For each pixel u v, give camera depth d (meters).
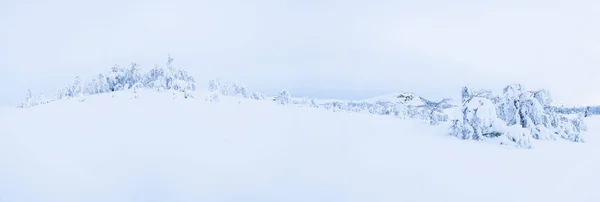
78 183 6.00
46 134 10.41
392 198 5.67
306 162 7.99
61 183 5.97
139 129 11.60
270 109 20.52
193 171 6.93
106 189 5.77
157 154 8.17
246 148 9.33
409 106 30.53
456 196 5.84
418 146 10.91
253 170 7.14
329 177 6.80
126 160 7.56
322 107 28.61
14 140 9.27
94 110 16.19
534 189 6.32
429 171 7.47
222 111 17.58
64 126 12.02
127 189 5.81
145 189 5.84
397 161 8.41
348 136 12.64
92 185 5.94
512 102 15.45
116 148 8.66
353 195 5.78
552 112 15.38
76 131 11.05
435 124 19.09
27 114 15.05
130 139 9.84
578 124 17.16
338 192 5.92
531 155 9.70
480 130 13.05
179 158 7.88
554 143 12.64
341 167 7.61
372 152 9.50
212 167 7.26
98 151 8.31
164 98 20.58
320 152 9.23
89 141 9.46
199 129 12.06
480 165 8.22
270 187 6.11
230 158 8.10
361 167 7.67
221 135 11.09
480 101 13.30
